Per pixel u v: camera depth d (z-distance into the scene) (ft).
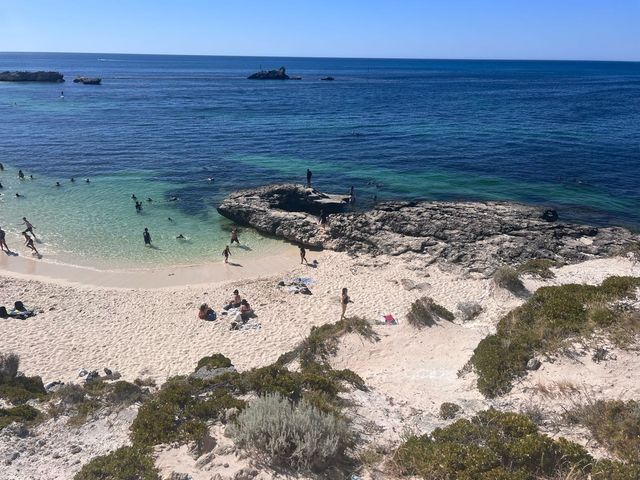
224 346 73.87
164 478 32.42
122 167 184.34
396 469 33.09
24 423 42.93
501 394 45.29
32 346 73.00
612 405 37.04
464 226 115.03
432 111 335.26
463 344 61.72
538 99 409.90
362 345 64.08
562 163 186.39
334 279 99.40
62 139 230.89
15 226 125.70
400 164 189.37
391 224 118.52
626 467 28.99
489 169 180.65
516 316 59.82
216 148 217.36
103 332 78.33
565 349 47.55
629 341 45.75
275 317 83.46
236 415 38.73
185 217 135.44
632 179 165.37
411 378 54.60
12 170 177.99
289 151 212.02
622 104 368.07
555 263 90.63
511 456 31.71
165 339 76.23
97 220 131.03
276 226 124.57
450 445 33.09
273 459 33.32
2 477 34.71
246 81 618.44
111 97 406.82
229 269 104.78
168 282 98.32
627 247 99.14
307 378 46.93
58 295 91.40
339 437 35.01
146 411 41.37
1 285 94.58
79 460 36.35
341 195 148.87
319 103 381.40
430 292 89.81
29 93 425.69
